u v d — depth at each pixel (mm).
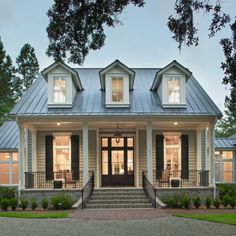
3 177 28578
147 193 22656
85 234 12953
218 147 30016
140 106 24797
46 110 24031
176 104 24469
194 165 26938
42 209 20500
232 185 26312
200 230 13570
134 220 16047
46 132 26797
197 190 22922
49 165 26484
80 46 9375
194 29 9359
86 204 21266
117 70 24812
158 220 15992
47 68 24453
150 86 27891
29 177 24719
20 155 23250
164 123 25312
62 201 20266
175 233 13055
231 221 15398
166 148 27078
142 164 26594
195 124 26109
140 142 26719
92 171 25047
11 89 44469
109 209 20125
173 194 22375
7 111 42375
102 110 24188
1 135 29844
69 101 24438
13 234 13039
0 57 36281
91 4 8867
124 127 27031
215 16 8969
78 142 26750
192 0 9062
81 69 30719
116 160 27109
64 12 9016
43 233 13172
